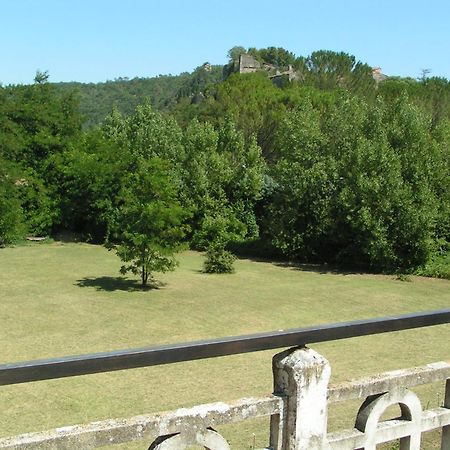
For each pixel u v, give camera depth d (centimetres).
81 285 2381
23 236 3650
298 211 3114
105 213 3606
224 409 258
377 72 11438
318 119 3294
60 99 4156
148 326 1772
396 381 303
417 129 2767
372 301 2195
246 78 8706
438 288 2480
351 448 292
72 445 227
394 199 2689
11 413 1076
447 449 331
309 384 272
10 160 3775
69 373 218
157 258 2370
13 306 2000
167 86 16188
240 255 3431
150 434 242
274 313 1970
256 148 3678
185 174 3584
